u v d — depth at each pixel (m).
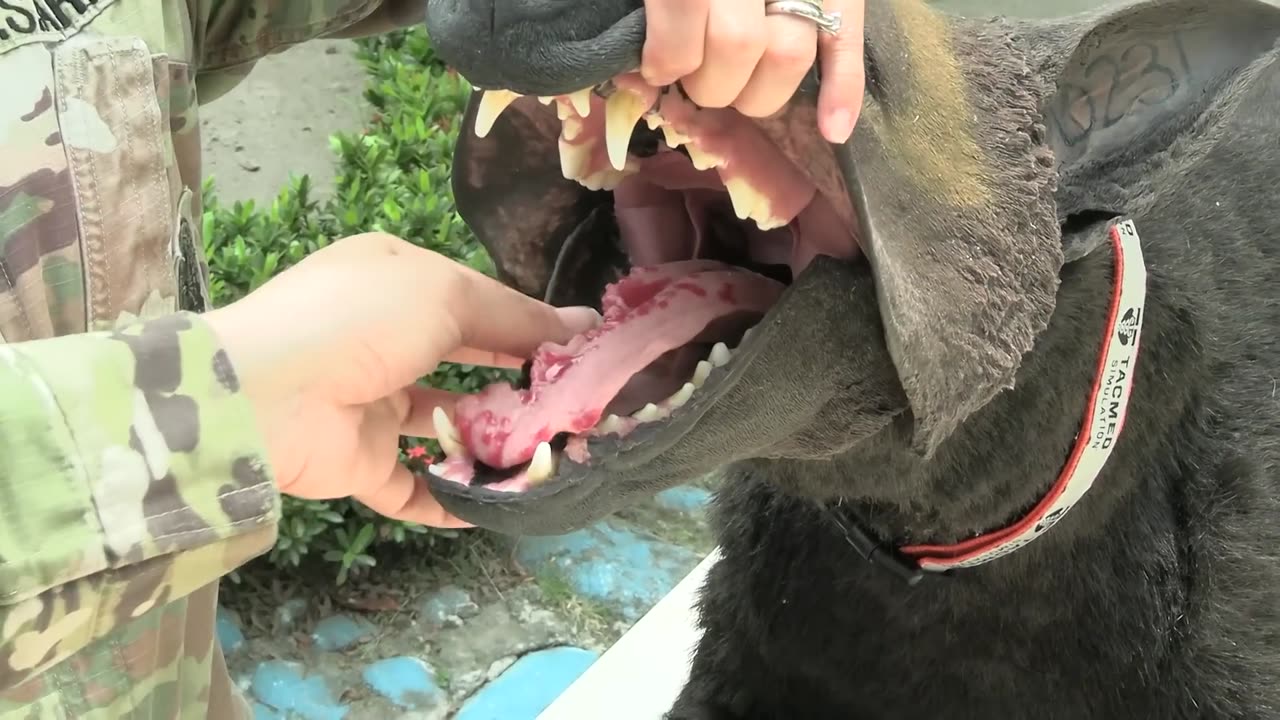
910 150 1.00
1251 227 1.50
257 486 0.84
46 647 0.81
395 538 2.59
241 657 2.49
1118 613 1.35
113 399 0.81
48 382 0.79
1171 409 1.34
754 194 0.97
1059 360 1.20
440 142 3.14
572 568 2.73
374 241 0.98
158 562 0.82
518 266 1.31
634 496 1.04
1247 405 1.40
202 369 0.84
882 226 0.96
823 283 1.02
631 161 1.17
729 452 1.06
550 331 1.09
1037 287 1.10
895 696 1.48
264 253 2.73
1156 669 1.38
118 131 1.11
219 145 3.78
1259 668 1.38
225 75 1.45
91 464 0.79
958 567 1.34
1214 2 1.09
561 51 0.79
